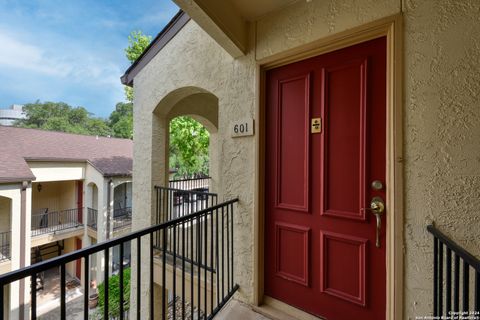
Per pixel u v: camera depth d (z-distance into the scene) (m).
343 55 1.62
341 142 1.61
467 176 1.18
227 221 2.01
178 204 3.82
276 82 1.92
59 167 7.66
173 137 5.82
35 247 8.13
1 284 0.68
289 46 1.75
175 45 2.78
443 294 1.24
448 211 1.22
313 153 1.72
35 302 0.77
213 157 5.40
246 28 1.96
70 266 8.65
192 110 4.21
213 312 1.74
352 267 1.56
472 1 1.18
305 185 1.75
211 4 1.51
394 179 1.34
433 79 1.26
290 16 1.76
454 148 1.21
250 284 1.91
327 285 1.64
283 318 1.73
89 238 8.29
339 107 1.63
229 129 2.09
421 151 1.28
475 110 1.17
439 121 1.24
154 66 3.11
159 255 3.23
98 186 7.91
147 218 3.23
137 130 3.39
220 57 2.24
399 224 1.32
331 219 1.64
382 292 1.44
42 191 8.83
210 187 5.50
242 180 2.00
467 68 1.19
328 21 1.59
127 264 7.92
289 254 1.82
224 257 2.19
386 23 1.39
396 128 1.34
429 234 1.26
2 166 5.99
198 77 2.46
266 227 1.93
